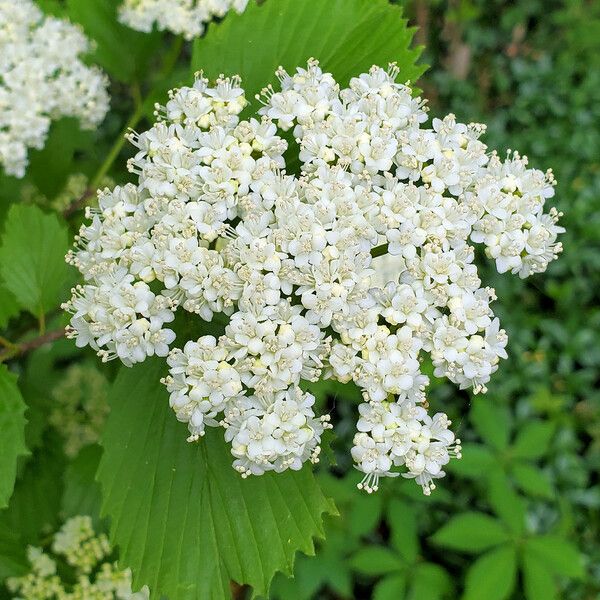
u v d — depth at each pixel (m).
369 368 0.09
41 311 0.12
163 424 0.10
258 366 0.09
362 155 0.10
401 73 0.11
